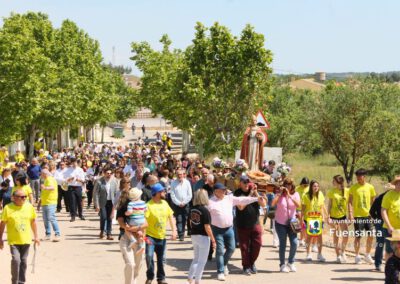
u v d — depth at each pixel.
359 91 31.14
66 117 48.88
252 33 33.28
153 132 115.38
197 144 40.00
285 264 13.85
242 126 32.88
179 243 17.50
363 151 31.23
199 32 33.62
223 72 33.09
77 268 14.14
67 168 22.88
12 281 11.53
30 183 26.20
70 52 53.44
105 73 75.88
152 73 51.66
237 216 13.57
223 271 12.97
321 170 41.16
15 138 43.84
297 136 42.91
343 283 12.57
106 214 18.27
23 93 40.66
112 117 79.88
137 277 12.47
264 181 15.14
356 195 14.66
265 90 33.75
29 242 11.72
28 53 40.56
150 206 12.13
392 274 8.37
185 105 34.34
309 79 131.62
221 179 15.73
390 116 30.95
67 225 21.33
